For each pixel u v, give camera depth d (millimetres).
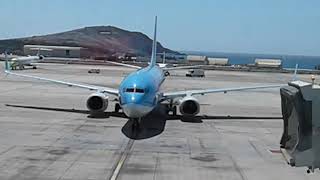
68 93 51438
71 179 16766
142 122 31578
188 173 18078
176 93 36000
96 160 20031
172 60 171625
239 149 23328
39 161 19578
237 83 78062
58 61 148250
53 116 33500
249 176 17766
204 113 37938
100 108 33344
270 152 22625
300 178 17500
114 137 25797
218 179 17234
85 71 100750
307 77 109000
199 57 162375
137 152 21969
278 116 37344
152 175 17625
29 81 67438
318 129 7723
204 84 73500
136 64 143125
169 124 31281
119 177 17203
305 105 7805
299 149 7812
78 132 27109
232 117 36062
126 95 27500
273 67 148625
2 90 52562
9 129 27516
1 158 19953
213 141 25469
